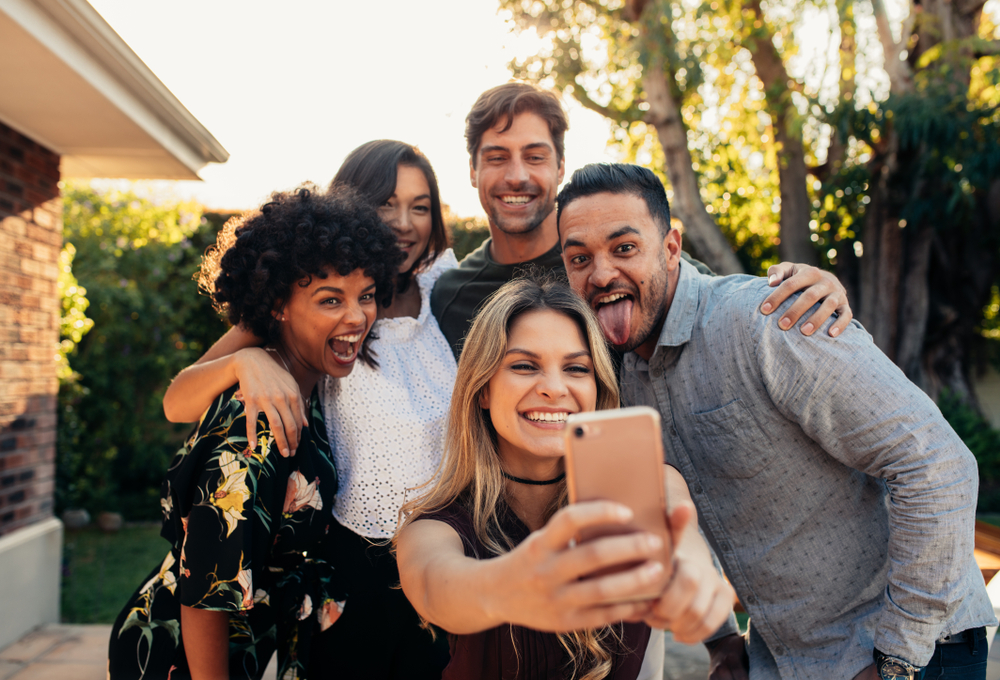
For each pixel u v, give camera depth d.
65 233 7.46
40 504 3.85
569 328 1.25
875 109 6.52
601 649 1.26
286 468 1.46
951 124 5.93
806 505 1.46
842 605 1.46
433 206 2.19
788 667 1.51
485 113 2.15
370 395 1.74
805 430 1.39
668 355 1.56
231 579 1.35
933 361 7.93
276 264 1.54
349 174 2.10
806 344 1.34
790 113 6.28
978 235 7.79
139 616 1.52
